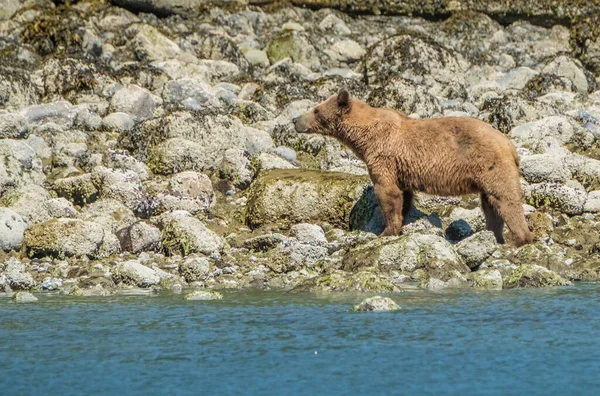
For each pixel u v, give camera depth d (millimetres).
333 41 77062
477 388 25594
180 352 28922
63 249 41500
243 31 80062
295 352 28750
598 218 45406
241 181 50188
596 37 72875
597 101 60688
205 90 61188
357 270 39344
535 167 48562
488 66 70375
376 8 86125
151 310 34250
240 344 29625
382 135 42406
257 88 64062
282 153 52812
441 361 27750
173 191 47625
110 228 43844
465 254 39938
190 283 39500
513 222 40969
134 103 59062
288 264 40656
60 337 30672
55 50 71938
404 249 39594
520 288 37312
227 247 43031
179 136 53281
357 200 44594
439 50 68000
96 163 51219
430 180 41938
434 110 59812
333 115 43188
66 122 57250
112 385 26172
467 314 32781
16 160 48938
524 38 82188
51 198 46656
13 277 38625
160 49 71812
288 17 83625
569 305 34000
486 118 58906
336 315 32938
